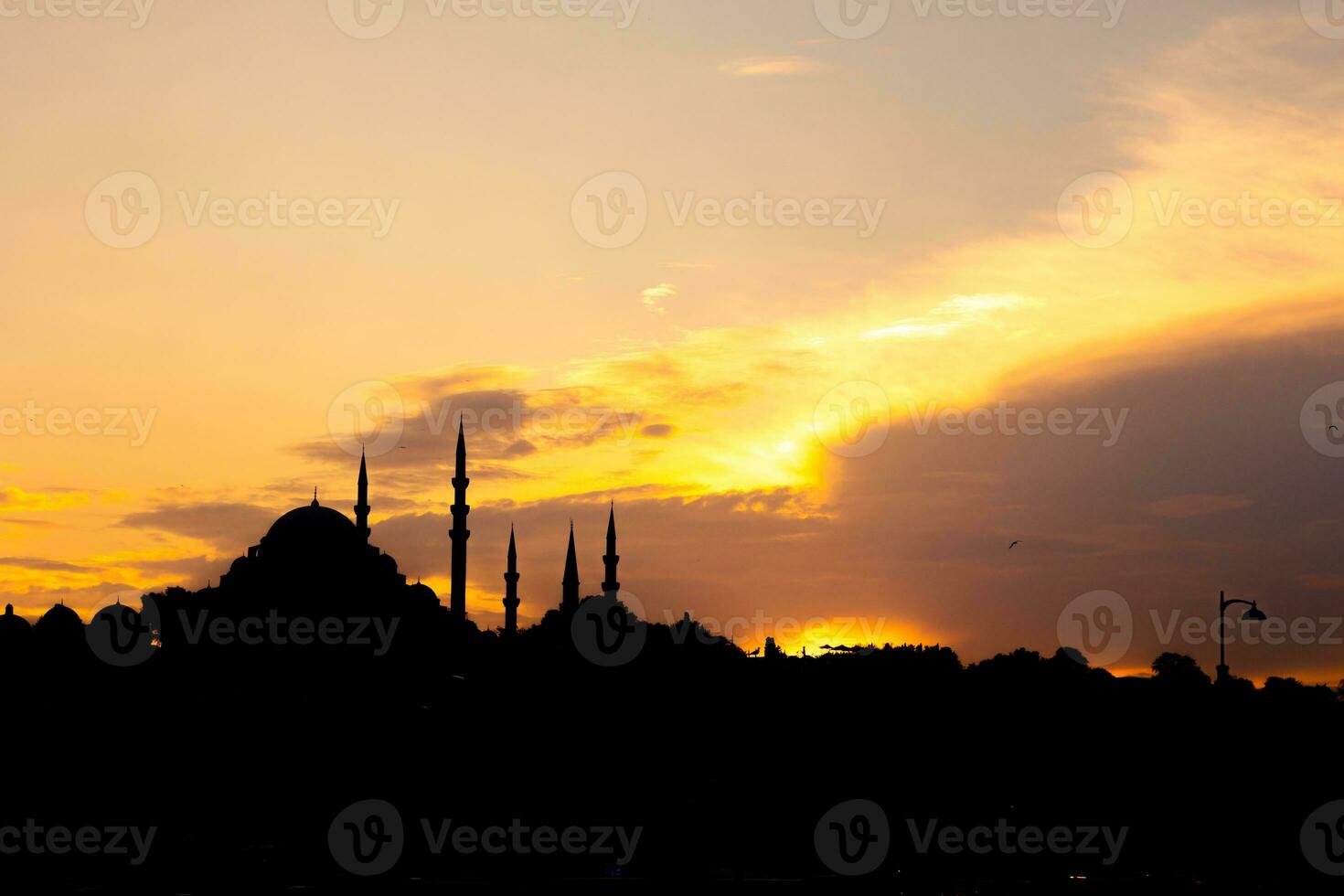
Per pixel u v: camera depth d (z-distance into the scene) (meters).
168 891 153.88
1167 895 155.25
